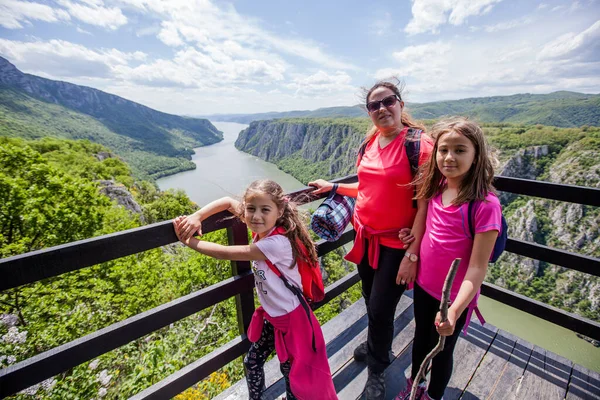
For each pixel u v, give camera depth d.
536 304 1.95
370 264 1.63
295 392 1.32
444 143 1.23
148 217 40.25
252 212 1.30
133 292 11.38
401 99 1.53
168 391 1.54
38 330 7.89
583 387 1.79
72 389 4.18
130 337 1.32
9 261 0.96
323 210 1.71
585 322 1.77
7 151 13.59
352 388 1.79
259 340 1.51
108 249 1.16
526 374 1.88
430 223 1.39
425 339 1.51
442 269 1.33
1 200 11.45
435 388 1.49
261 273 1.36
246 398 1.79
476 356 2.02
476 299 1.32
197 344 7.18
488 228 1.17
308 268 1.41
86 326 8.60
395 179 1.47
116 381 4.95
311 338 1.35
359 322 2.35
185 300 1.46
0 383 1.06
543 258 1.87
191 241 1.31
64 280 10.30
